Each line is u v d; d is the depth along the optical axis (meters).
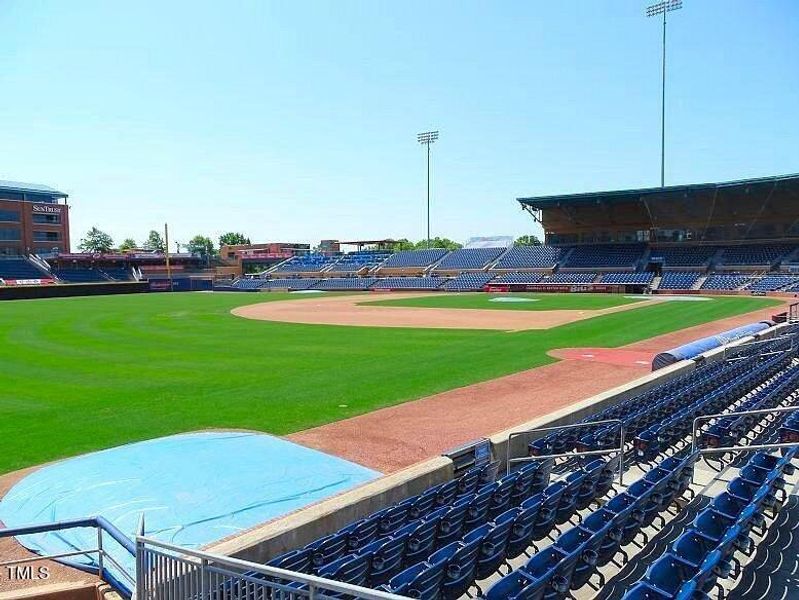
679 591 5.41
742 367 17.38
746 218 66.31
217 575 5.35
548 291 72.44
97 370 21.56
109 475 11.01
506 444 10.84
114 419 14.84
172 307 53.38
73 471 11.20
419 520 7.43
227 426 14.23
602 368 21.53
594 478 9.13
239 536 7.44
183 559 5.71
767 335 23.48
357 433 13.62
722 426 11.27
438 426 14.15
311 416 15.07
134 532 8.84
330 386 18.58
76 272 92.19
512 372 20.81
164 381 19.45
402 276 92.62
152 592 6.07
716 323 34.88
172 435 13.45
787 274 59.81
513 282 77.00
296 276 100.81
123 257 100.38
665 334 30.67
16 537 8.60
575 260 77.56
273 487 10.48
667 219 71.00
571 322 37.12
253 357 24.30
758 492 7.36
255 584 4.96
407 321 39.06
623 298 57.91
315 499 10.03
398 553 6.63
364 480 10.82
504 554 6.99
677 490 8.63
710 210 66.94
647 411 12.10
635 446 10.78
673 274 66.88
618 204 71.81
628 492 7.95
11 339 30.89
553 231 82.06
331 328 35.19
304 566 6.53
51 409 15.84
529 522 7.39
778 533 7.90
